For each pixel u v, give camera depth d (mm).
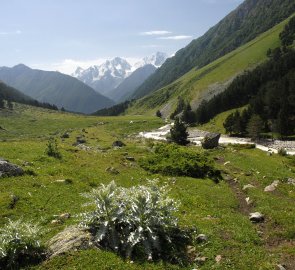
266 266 16250
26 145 42094
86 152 43656
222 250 17734
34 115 187250
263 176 39844
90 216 17266
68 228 17344
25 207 22453
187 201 26750
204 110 187375
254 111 153125
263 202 28047
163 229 17484
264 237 20859
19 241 15367
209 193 30172
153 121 163125
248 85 194125
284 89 158000
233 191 33125
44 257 15312
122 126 153375
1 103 196750
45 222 20500
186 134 89312
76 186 27688
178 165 37750
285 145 112188
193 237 18562
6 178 26766
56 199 24406
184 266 15852
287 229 21672
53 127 150500
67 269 14227
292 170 47781
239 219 23375
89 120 172250
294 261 17531
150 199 17984
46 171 30625
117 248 15930
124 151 50469
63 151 40844
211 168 38500
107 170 34312
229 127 145000
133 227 17125
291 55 199375
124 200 18359
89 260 14781
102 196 17562
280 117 131750
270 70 198375
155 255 16234
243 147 86938
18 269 14547
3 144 41219
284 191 33062
